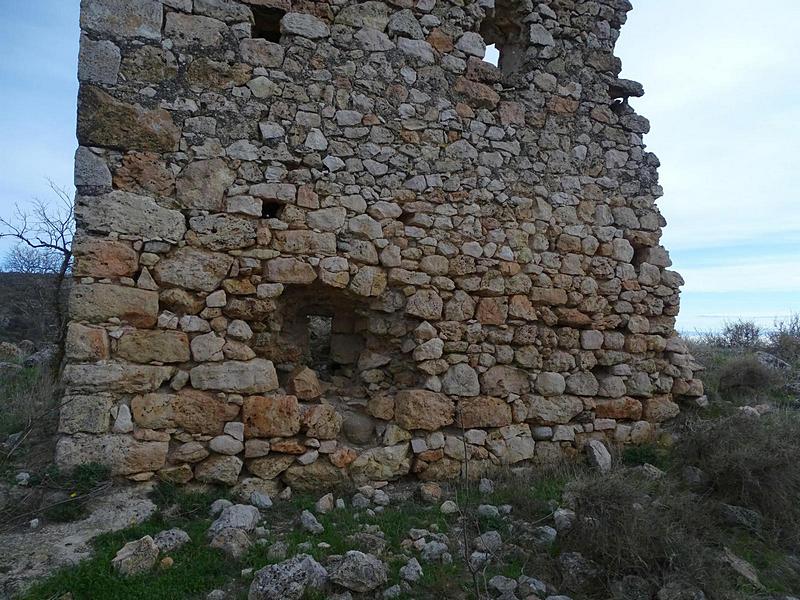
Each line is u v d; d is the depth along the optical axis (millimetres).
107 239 4562
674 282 7004
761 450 5516
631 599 3791
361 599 3508
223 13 5031
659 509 4652
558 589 3889
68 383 4371
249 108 5062
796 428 6137
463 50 5988
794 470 5289
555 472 5762
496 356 5934
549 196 6324
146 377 4574
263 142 5082
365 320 5730
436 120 5789
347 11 5484
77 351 4398
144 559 3604
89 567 3512
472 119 5973
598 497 4406
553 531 4477
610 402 6480
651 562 4047
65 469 4309
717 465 5418
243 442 4848
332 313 5969
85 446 4371
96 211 4543
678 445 6254
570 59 6609
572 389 6277
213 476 4699
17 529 3916
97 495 4250
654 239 6945
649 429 6676
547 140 6375
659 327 6906
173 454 4625
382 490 5230
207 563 3691
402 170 5602
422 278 5617
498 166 6062
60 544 3803
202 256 4832
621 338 6629
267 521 4426
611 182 6711
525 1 6438
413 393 5488
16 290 14102
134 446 4480
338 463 5125
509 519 4719
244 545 3877
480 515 4746
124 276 4590
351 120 5410
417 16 5801
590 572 3979
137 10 4762
